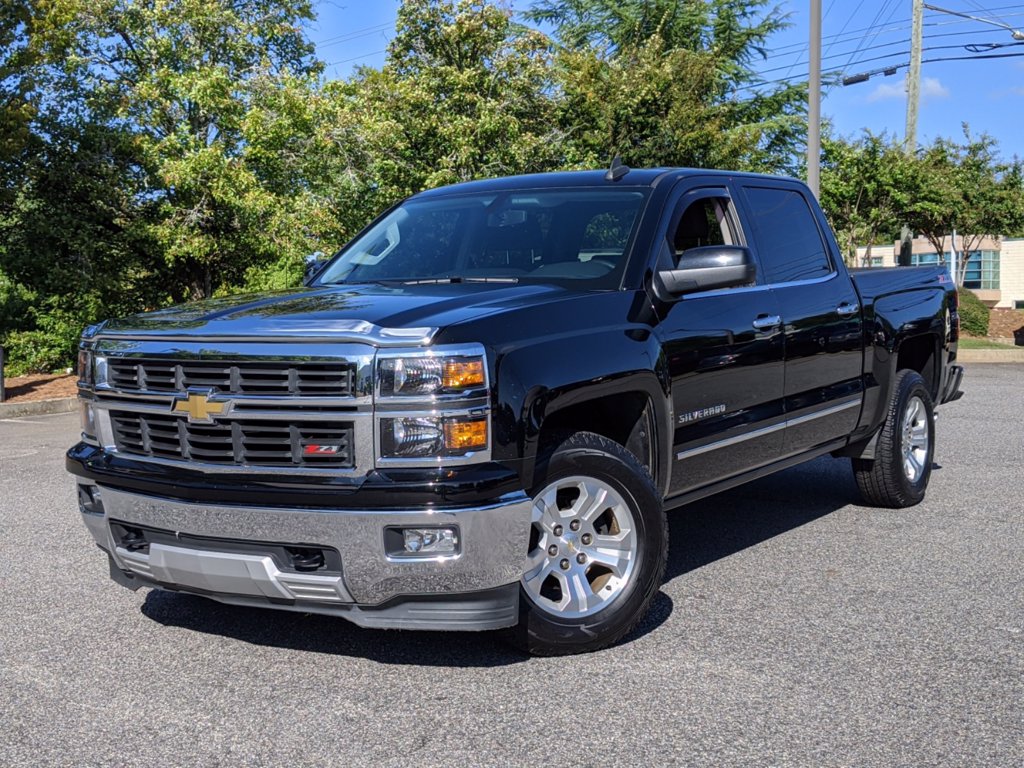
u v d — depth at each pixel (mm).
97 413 4145
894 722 3410
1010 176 29406
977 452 8680
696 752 3203
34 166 19578
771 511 6582
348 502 3512
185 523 3764
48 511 6891
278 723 3459
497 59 19266
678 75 20250
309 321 3686
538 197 5152
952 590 4863
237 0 21641
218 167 18578
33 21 16625
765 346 5074
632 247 4609
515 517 3629
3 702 3662
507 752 3223
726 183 5352
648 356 4266
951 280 7375
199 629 4422
